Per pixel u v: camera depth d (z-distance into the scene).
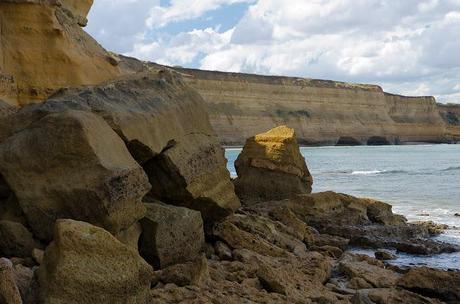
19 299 6.29
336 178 42.16
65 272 6.41
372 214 19.78
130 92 11.99
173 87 13.38
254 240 13.09
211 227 13.14
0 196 10.13
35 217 9.27
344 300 9.56
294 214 18.20
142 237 10.30
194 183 12.30
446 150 91.19
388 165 57.09
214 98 94.44
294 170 21.22
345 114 109.38
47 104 10.55
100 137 9.41
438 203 27.56
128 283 6.71
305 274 11.39
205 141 13.29
